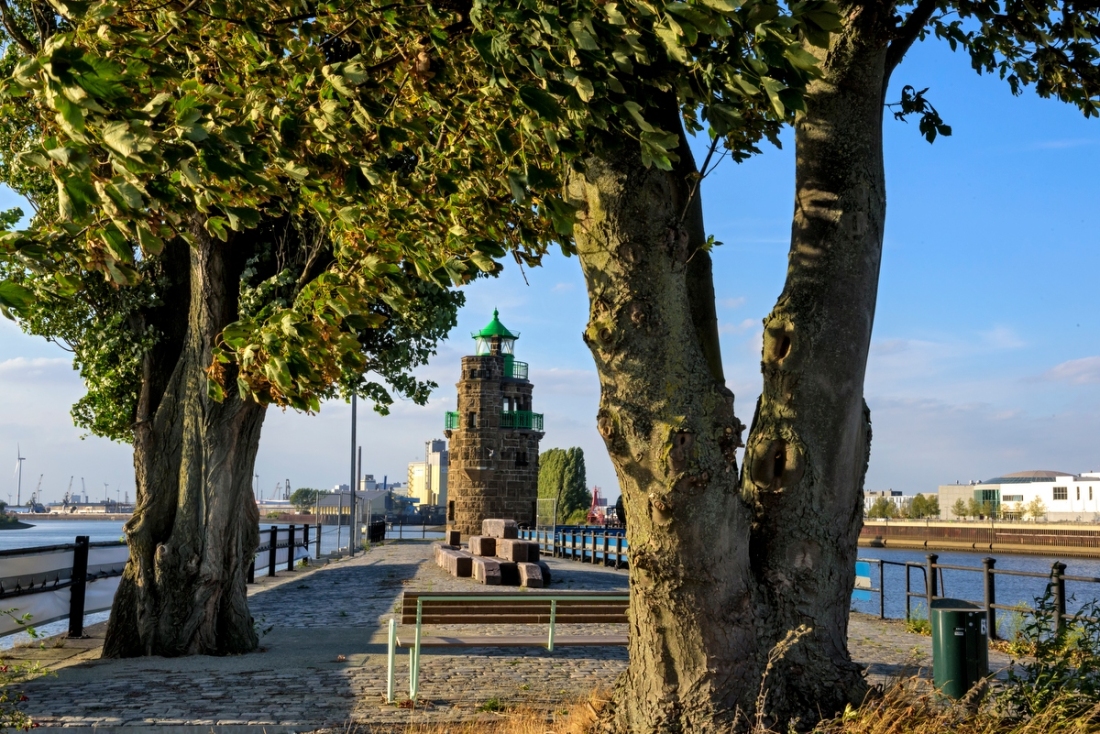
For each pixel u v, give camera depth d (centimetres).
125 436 1316
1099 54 830
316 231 1221
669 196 590
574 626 1499
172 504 1209
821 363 622
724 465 573
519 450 6419
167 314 1305
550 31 454
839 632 620
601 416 580
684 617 575
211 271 1223
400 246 597
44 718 788
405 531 10306
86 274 1233
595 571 2916
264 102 515
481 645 998
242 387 594
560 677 1005
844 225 634
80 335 1285
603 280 582
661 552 572
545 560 3709
